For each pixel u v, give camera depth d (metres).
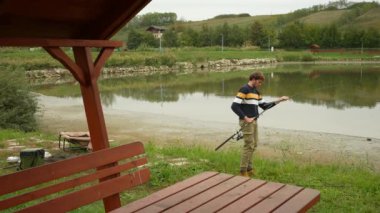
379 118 16.98
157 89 31.02
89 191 3.54
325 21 134.38
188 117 17.72
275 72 47.91
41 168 3.21
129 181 3.99
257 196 3.38
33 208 3.11
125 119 16.95
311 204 3.36
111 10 4.28
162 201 3.29
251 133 6.81
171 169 7.10
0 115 13.54
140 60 57.88
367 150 10.78
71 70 4.09
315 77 39.22
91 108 4.32
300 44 96.06
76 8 4.11
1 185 2.93
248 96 6.76
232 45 97.81
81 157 3.54
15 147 9.79
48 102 23.06
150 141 11.28
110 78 44.03
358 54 88.81
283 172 7.22
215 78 40.78
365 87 29.22
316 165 8.32
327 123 15.91
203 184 3.70
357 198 5.70
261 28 98.81
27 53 53.50
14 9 3.65
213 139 12.41
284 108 20.00
